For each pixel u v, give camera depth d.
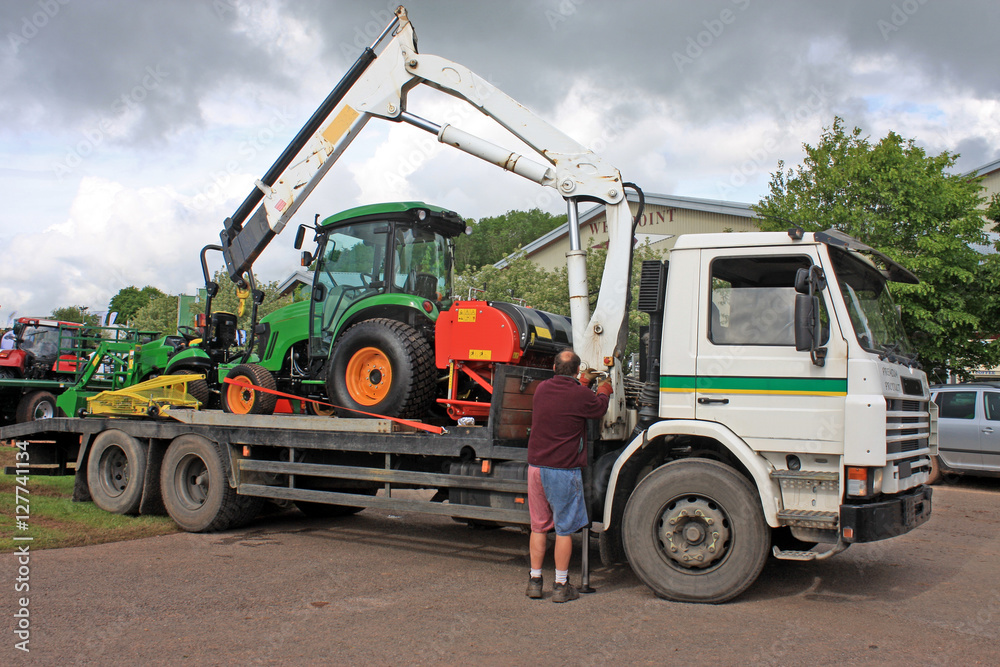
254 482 7.10
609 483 5.24
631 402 5.90
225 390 8.00
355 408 6.62
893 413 4.77
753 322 5.00
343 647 3.95
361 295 7.54
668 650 3.94
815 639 4.15
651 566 4.99
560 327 6.74
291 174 7.88
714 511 4.87
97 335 17.33
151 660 3.72
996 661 3.82
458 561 6.18
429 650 3.91
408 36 6.96
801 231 4.93
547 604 4.85
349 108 7.30
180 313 14.29
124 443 7.97
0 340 16.39
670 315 5.22
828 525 4.61
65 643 3.94
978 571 5.99
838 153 13.54
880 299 5.55
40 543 6.34
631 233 5.79
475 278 15.86
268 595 4.96
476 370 6.19
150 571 5.58
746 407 4.91
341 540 7.05
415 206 7.28
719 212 19.11
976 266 13.35
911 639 4.17
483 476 5.54
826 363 4.72
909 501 4.91
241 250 8.51
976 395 11.44
